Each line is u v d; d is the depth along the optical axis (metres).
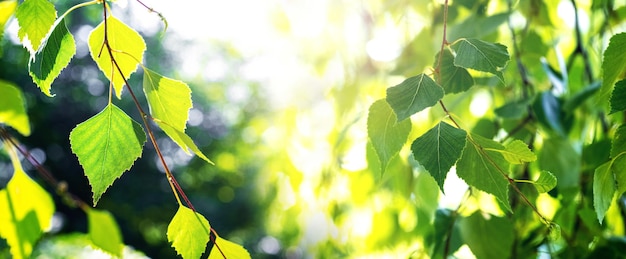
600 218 0.66
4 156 5.95
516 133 0.98
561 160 0.96
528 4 1.04
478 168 0.65
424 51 1.04
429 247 1.02
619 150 0.64
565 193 0.96
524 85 1.01
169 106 0.63
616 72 0.64
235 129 7.62
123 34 0.64
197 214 0.64
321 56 1.59
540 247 0.95
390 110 0.66
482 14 0.94
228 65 8.03
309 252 1.88
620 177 0.65
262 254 7.75
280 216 1.92
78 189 7.63
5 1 0.67
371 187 1.41
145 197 7.81
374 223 1.34
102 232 0.80
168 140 7.91
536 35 1.01
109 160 0.61
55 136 7.45
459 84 0.70
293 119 1.75
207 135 8.23
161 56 7.74
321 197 1.58
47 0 0.62
